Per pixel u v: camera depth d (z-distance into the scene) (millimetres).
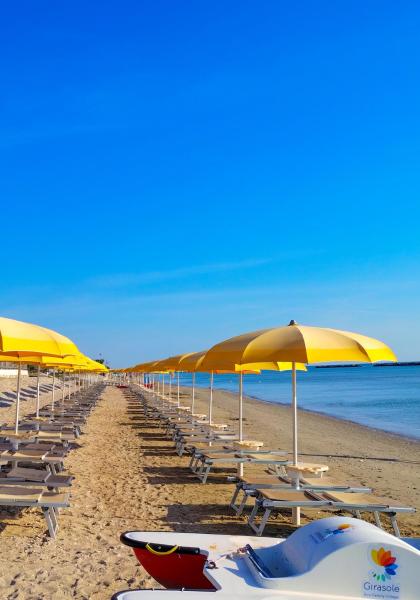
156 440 12883
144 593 2947
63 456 7434
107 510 6574
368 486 9180
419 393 42406
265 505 5473
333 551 3035
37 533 5527
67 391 32688
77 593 4133
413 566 3041
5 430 10008
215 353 5781
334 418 23234
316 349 5035
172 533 3742
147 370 16984
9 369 43656
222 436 10617
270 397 41188
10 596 4016
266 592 2971
